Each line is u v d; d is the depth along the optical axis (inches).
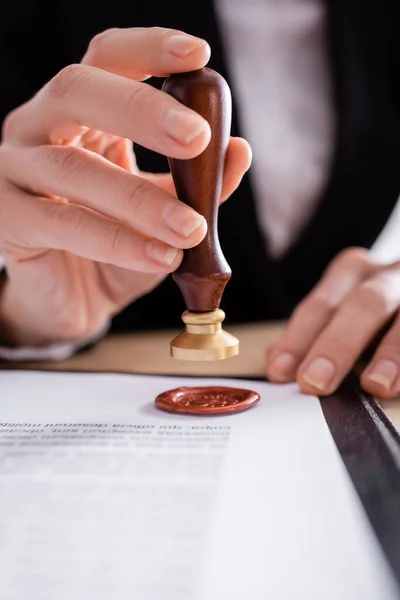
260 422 17.0
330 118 46.8
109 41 18.3
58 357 28.1
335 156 46.4
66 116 18.8
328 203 46.5
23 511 11.6
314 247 46.6
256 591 9.0
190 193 15.9
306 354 22.4
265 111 46.4
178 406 18.1
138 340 32.7
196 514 11.4
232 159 18.0
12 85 42.1
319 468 13.4
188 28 41.9
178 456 14.4
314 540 10.4
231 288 45.1
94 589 9.1
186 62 15.4
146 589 9.1
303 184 47.1
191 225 15.6
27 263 26.2
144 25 43.3
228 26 45.6
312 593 8.9
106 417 17.8
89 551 10.1
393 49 47.7
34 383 21.8
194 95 15.1
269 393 20.4
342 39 45.6
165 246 16.9
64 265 27.4
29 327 29.2
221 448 14.9
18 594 9.0
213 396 19.6
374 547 10.1
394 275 24.2
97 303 29.7
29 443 15.5
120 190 17.1
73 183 18.4
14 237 23.5
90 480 13.0
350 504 11.6
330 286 25.8
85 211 19.6
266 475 13.1
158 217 15.9
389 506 11.5
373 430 16.0
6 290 29.6
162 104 15.2
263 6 45.4
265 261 44.8
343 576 9.3
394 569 9.4
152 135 15.3
